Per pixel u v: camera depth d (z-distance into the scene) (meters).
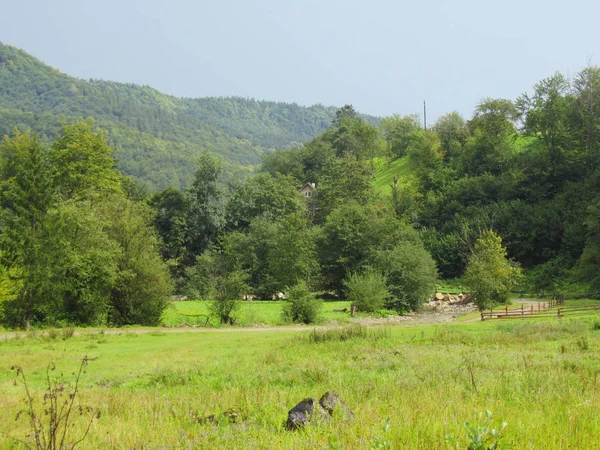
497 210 90.06
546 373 13.88
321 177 125.44
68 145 68.50
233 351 26.61
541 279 76.56
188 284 81.00
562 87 99.69
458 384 12.96
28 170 44.88
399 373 15.92
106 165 70.62
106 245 44.91
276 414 10.46
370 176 125.81
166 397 13.61
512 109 111.12
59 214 43.88
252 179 117.75
